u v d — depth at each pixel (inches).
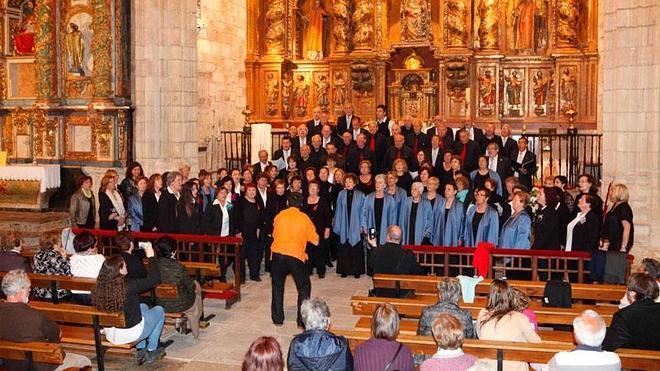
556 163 831.1
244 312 434.9
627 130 542.0
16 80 740.7
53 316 310.3
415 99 911.0
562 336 319.9
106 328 325.1
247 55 925.2
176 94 658.8
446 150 578.6
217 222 504.1
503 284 265.7
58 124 700.7
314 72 926.4
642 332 254.7
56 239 386.9
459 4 873.5
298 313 392.8
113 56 666.8
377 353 219.3
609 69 554.6
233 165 882.1
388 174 519.5
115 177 531.8
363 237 527.2
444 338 216.7
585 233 424.2
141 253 405.7
